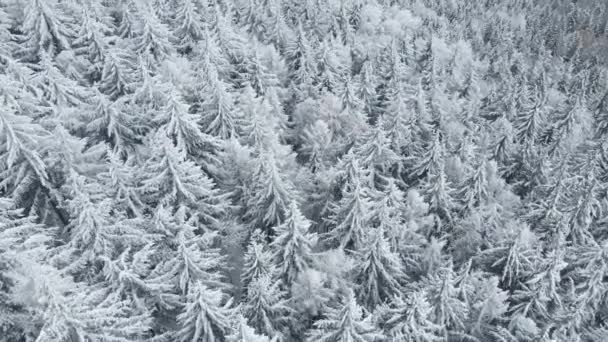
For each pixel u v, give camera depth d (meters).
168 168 24.88
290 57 52.47
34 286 15.89
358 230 29.00
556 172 42.97
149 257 23.53
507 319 27.80
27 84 29.58
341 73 51.97
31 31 36.75
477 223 33.25
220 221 29.42
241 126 35.38
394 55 53.03
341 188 33.12
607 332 29.30
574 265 32.81
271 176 27.38
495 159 45.31
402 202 33.28
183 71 39.81
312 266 26.44
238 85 45.41
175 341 20.81
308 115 43.44
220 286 24.75
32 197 24.67
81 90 32.03
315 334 21.73
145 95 32.56
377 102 49.03
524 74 73.88
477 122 52.41
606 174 45.06
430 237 34.34
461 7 116.06
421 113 44.59
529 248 30.02
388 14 80.44
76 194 21.44
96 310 16.80
